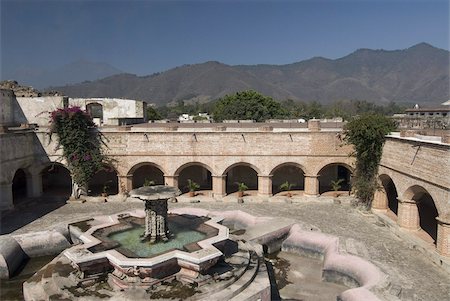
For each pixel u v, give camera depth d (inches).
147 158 1299.2
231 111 3016.7
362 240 900.6
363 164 1157.7
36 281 657.0
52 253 859.4
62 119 1246.9
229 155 1290.6
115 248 684.1
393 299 585.0
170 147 1294.3
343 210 1165.1
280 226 936.3
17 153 1174.3
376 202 1130.7
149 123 1759.4
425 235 923.4
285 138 1275.8
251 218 1005.8
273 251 893.2
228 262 692.1
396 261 783.1
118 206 1199.6
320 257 846.5
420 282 690.8
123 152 1296.8
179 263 627.8
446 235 772.6
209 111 5536.4
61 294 595.2
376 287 621.6
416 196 940.6
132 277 602.5
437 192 810.8
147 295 575.2
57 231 888.3
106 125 1504.7
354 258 743.1
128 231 784.3
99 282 626.2
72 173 1264.8
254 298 600.1
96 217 989.2
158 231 723.4
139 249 682.8
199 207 1190.9
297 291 702.5
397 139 997.8
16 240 828.6
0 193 1114.7
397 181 997.8
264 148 1283.2
